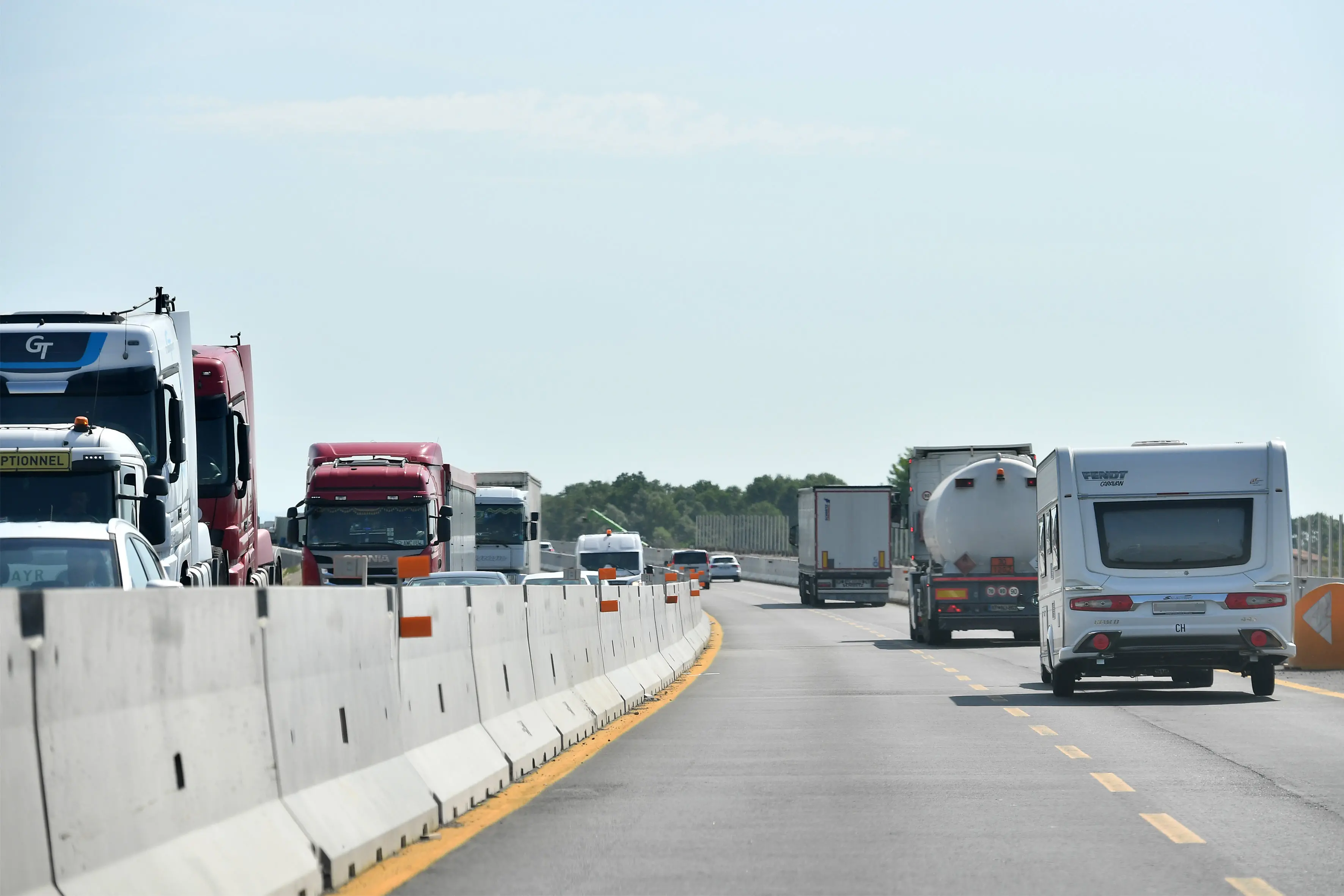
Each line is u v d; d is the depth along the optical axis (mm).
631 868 25641
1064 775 37188
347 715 27344
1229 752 41688
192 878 19281
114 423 58281
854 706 59250
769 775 37906
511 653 42344
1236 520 62469
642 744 46219
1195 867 25375
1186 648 61625
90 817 17562
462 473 125438
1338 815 30719
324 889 23281
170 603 20297
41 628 16875
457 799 31766
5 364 58000
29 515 52219
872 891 23594
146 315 62844
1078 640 62219
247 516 77625
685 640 100562
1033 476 107438
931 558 114625
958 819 30594
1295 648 61594
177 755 20031
